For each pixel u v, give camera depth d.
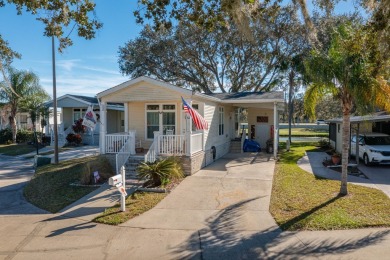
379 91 8.11
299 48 23.89
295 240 6.23
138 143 16.03
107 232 6.95
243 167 14.40
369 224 6.86
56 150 16.88
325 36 17.30
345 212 7.66
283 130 57.47
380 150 13.98
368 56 7.72
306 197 9.07
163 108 15.74
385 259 5.31
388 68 8.20
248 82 31.11
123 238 6.59
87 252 5.95
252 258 5.55
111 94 13.88
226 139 19.80
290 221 7.23
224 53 28.45
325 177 12.05
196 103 14.94
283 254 5.65
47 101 26.97
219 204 8.74
